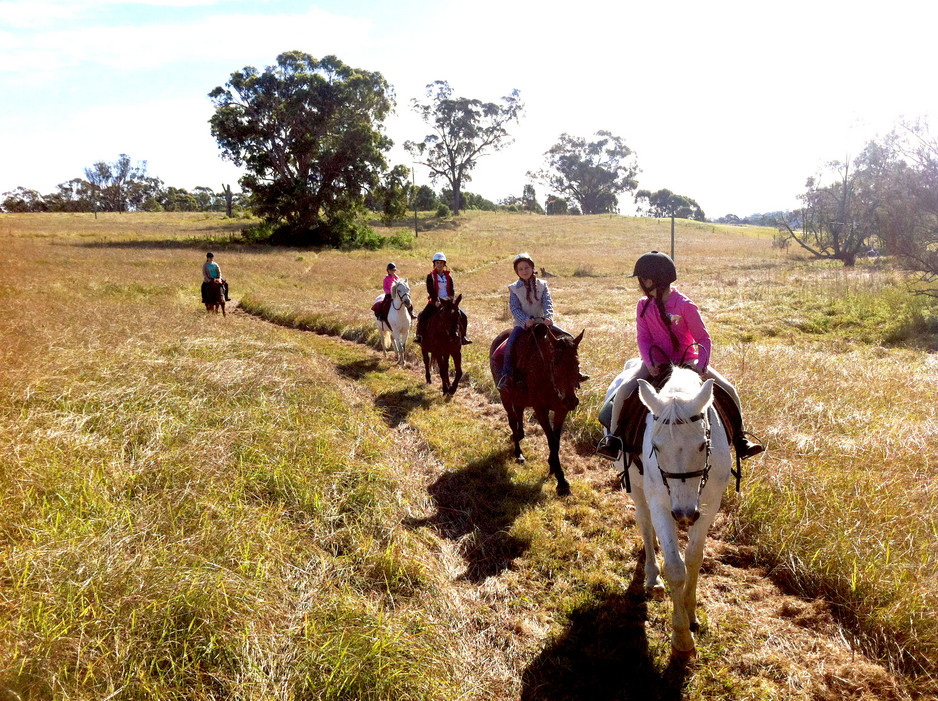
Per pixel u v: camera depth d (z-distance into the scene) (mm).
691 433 3217
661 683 3646
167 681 3152
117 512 4344
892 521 4820
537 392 6254
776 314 17016
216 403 6859
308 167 50344
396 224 71875
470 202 114500
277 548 4336
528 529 5426
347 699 3242
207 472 5066
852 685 3564
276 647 3455
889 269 26344
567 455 7301
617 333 12367
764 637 4020
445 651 3785
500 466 6926
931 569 4262
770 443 6406
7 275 19828
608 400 4582
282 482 5312
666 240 59188
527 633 4145
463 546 5242
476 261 38094
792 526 4988
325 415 7301
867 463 5922
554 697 3576
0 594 3420
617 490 6398
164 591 3582
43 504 4281
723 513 5660
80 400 6047
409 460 6961
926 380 9008
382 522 5121
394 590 4371
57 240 41625
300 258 35250
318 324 15914
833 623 4117
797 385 8492
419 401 9523
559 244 53875
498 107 84625
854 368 9773
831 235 36562
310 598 3975
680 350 4062
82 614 3330
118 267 25984
